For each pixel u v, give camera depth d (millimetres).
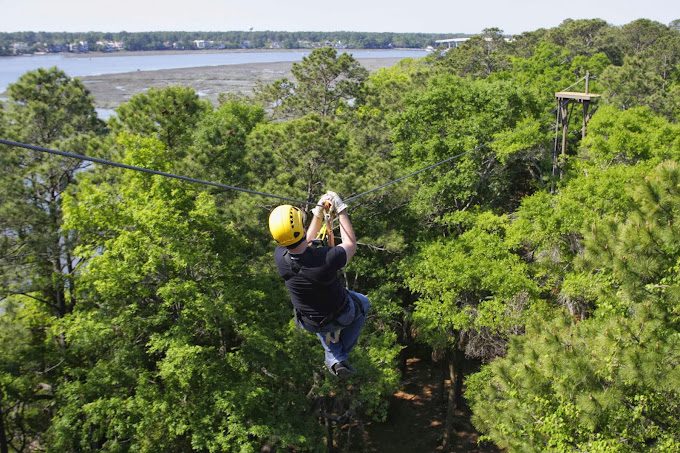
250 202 23219
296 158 27188
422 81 51281
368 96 49594
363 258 27844
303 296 5145
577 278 21797
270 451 21250
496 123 31812
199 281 20750
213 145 24766
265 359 20953
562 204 26094
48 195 25219
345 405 27500
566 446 12984
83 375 21812
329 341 5648
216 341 22547
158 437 18453
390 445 28359
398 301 27953
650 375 11008
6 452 20625
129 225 20219
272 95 53344
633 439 12586
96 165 24875
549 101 46719
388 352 23094
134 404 18438
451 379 27672
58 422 18766
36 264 22938
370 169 28422
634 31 92562
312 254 5047
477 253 26766
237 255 22141
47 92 29188
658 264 12164
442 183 30297
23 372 20844
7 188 21938
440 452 27672
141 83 132250
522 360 14328
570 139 44625
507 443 14305
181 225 19312
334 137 27234
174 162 23422
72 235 22812
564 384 12422
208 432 18406
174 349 17969
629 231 12555
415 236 31422
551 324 15227
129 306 19500
